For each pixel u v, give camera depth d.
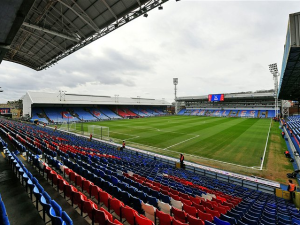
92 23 14.41
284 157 16.42
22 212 5.01
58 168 8.68
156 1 11.61
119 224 3.79
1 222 3.61
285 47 12.05
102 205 6.01
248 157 16.47
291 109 63.03
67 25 15.73
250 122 45.56
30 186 5.48
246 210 6.36
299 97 40.62
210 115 76.12
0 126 23.58
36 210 5.12
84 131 32.25
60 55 20.78
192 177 11.58
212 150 18.80
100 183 7.05
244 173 13.02
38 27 14.01
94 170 8.70
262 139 23.73
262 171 13.36
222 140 23.25
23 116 51.44
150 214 5.16
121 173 9.53
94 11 13.38
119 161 12.80
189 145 21.02
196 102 90.00
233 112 74.00
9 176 7.56
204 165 14.60
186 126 38.03
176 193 7.35
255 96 64.62
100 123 46.81
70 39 16.03
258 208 6.83
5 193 6.08
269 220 5.62
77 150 14.22
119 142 23.12
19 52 22.12
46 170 7.56
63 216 3.84
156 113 84.38
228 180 11.56
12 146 13.24
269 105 68.62
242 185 10.97
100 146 19.52
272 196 9.52
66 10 13.97
